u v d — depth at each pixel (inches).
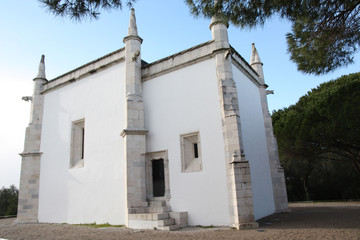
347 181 1325.0
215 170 505.0
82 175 660.7
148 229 476.1
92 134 672.4
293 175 1473.9
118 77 660.7
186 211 518.0
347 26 349.7
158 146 585.0
